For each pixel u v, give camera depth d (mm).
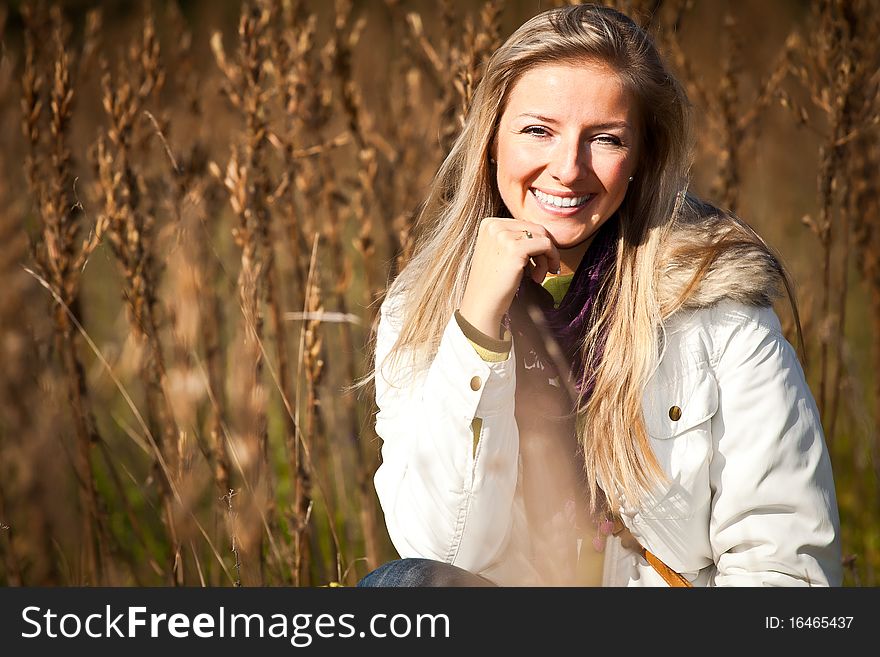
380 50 8578
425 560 3254
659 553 3256
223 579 4758
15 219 4781
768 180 9094
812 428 3162
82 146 6883
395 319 3904
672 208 3406
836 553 3129
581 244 3568
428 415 3295
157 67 5273
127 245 4598
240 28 4719
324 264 5836
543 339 3492
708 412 3158
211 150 6191
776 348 3197
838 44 4883
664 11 5727
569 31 3279
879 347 6066
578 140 3256
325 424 5434
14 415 4320
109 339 7043
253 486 3990
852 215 5852
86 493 4703
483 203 3652
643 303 3262
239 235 4273
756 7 10773
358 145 5363
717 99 5562
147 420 5375
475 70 4625
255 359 4055
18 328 4586
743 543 3141
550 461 3453
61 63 4625
